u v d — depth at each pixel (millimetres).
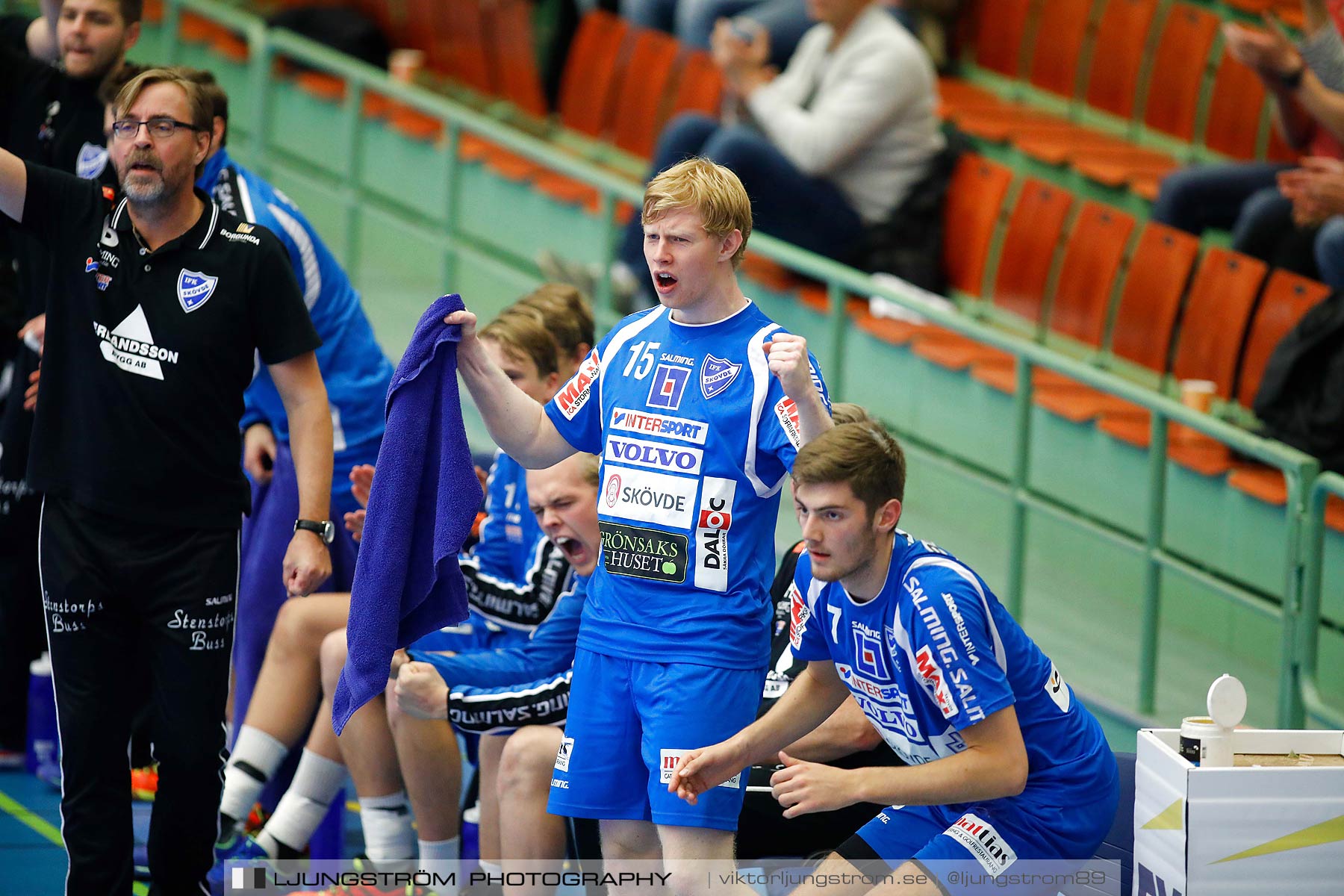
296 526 13258
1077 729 11805
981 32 32719
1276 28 21297
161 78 12547
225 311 12648
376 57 34500
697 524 11242
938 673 10992
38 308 16672
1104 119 30281
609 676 11609
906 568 11195
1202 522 20688
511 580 15414
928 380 24016
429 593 11906
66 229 12773
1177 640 20719
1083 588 22266
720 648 11234
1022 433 19422
